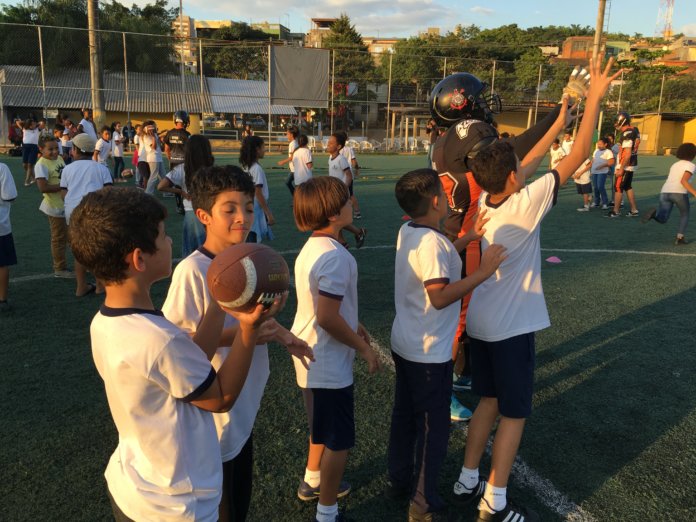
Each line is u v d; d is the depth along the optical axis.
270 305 1.43
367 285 6.28
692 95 35.66
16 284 6.15
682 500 2.71
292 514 2.63
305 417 3.46
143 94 31.02
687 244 8.59
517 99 35.47
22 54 28.56
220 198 2.06
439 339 2.44
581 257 7.71
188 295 1.95
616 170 11.16
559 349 4.54
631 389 3.85
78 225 1.40
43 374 3.99
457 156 3.54
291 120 39.84
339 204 2.38
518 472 2.93
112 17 37.25
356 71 39.75
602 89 2.53
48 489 2.76
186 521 1.47
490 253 2.25
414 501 2.49
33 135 13.88
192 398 1.43
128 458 1.51
